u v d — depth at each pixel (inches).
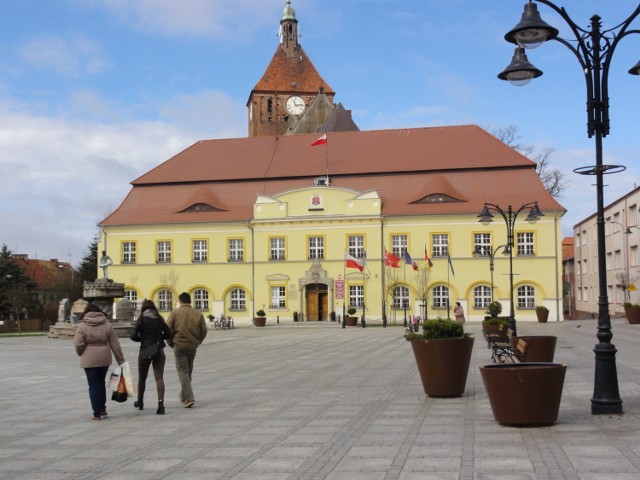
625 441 427.8
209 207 2925.7
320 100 3986.2
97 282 1897.1
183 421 551.8
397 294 2768.2
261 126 4537.4
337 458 408.8
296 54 4640.8
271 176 2972.4
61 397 722.2
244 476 374.3
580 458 388.2
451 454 408.5
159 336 600.7
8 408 650.2
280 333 2146.9
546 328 2052.2
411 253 2758.4
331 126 3612.2
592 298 3383.4
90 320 576.1
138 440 481.4
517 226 2701.8
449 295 2726.4
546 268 2667.3
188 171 3068.4
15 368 1086.4
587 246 3506.4
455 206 2748.5
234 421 545.3
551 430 467.2
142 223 2940.5
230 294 2886.3
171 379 860.0
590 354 1069.1
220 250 2893.7
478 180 2812.5
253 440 469.1
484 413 546.9
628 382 705.6
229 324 2600.9
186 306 626.5
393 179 2883.9
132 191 3061.0
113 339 582.9
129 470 395.9
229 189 2984.7
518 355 781.9
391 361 1043.9
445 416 538.9
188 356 621.0
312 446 444.5
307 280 2812.5
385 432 482.6
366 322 2731.3
